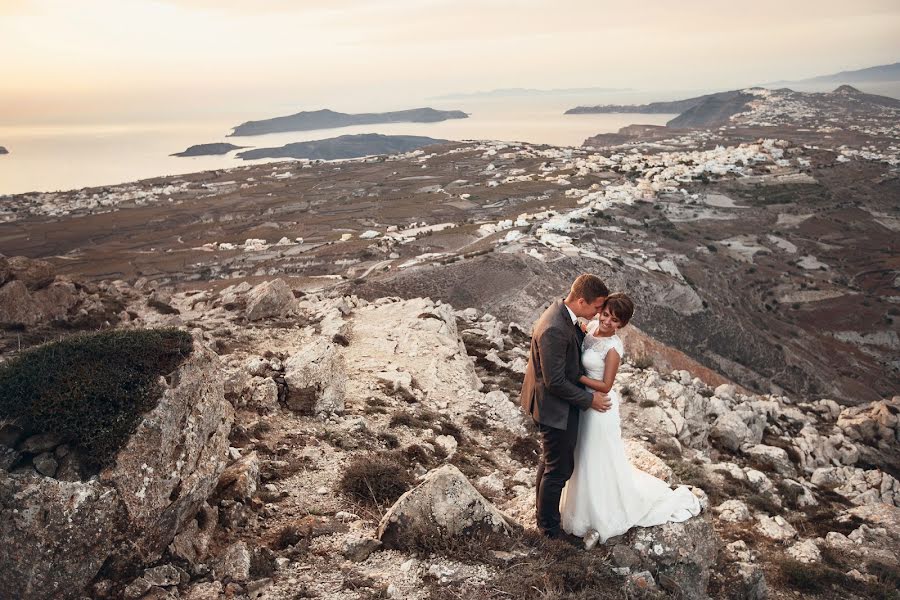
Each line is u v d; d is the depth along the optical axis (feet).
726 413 59.41
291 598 16.48
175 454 16.81
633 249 453.17
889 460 63.57
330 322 58.44
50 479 14.40
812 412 75.92
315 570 18.08
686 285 397.39
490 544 19.25
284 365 37.73
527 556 18.90
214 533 19.26
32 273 54.85
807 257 515.91
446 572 17.92
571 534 20.22
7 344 45.47
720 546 29.60
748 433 55.93
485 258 363.56
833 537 37.17
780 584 28.84
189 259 525.34
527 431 43.78
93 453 15.30
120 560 15.23
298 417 33.86
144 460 15.90
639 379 62.39
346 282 329.11
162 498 16.10
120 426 15.85
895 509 41.91
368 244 511.81
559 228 477.77
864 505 42.96
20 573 13.75
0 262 52.95
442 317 65.77
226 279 422.41
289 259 485.97
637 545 19.38
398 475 25.40
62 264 530.68
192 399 17.89
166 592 15.43
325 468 26.78
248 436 28.68
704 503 21.21
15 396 15.52
